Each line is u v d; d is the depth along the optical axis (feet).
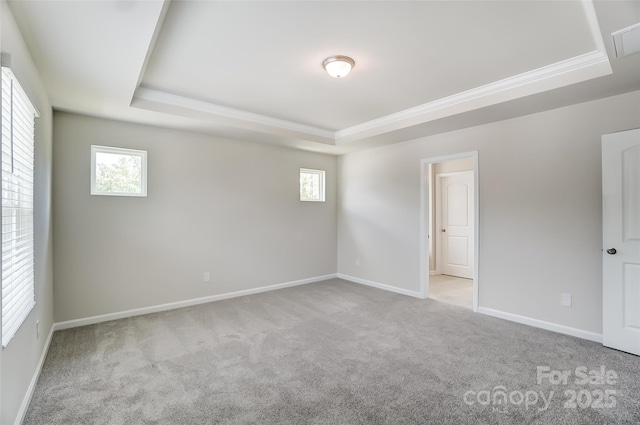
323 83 9.98
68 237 11.00
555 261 10.63
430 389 7.11
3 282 5.16
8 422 5.35
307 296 15.06
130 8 5.34
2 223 4.98
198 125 12.49
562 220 10.50
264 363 8.36
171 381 7.48
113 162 12.05
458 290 16.29
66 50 6.71
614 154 9.16
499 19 6.68
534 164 11.11
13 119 5.61
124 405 6.56
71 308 11.04
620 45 6.76
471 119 11.74
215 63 8.65
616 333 9.08
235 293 14.99
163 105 10.91
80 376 7.69
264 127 13.56
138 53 6.88
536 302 11.05
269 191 16.25
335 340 9.86
